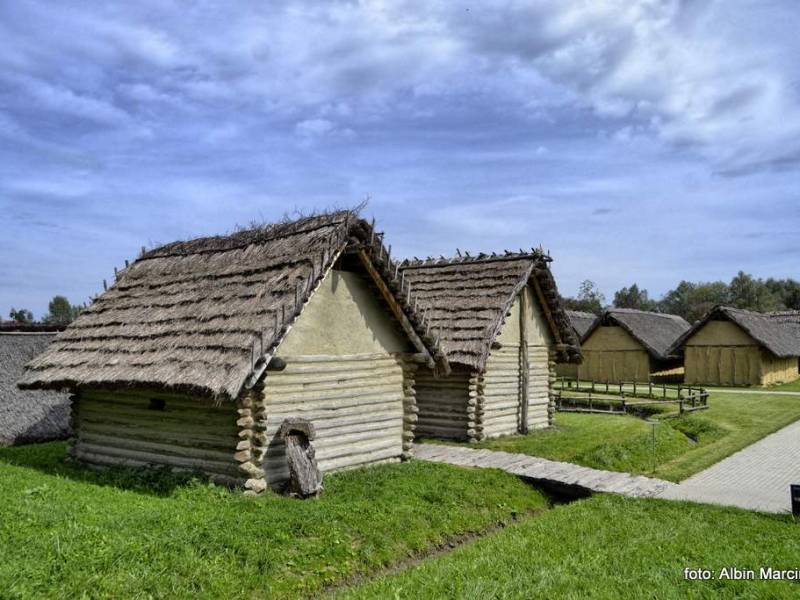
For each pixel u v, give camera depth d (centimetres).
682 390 3859
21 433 1809
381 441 1546
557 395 3170
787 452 2012
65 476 1371
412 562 1048
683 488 1505
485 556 989
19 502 1062
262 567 900
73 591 761
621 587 853
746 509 1282
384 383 1562
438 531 1160
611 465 1775
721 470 1736
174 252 1723
